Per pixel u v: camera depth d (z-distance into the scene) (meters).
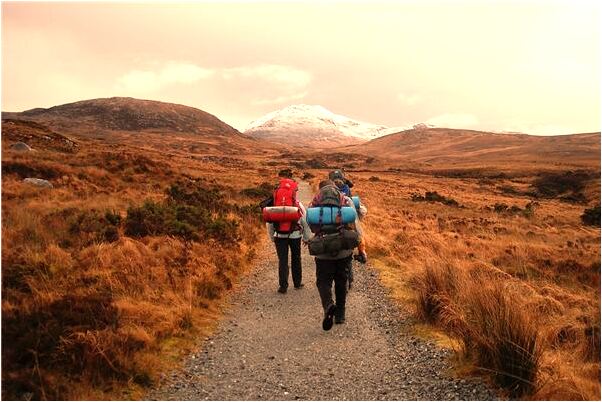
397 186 70.44
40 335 4.93
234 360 5.59
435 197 48.03
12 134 40.03
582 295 10.03
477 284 6.68
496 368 4.77
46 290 6.52
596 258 14.70
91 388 4.50
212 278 8.34
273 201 8.55
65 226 10.80
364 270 10.48
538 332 5.29
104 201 17.09
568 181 94.12
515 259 13.30
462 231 21.45
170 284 7.63
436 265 8.25
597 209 36.28
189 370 5.25
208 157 132.38
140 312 6.30
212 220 12.71
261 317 7.21
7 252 7.80
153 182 28.61
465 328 5.65
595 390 4.65
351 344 6.15
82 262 8.02
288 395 4.73
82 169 25.64
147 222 10.86
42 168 23.00
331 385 4.96
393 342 6.22
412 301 7.84
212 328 6.62
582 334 6.75
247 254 11.24
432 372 5.20
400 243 13.70
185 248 9.51
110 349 4.97
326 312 6.17
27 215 11.11
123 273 7.65
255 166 110.56
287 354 5.81
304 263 11.16
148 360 5.14
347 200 6.89
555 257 14.57
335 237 6.32
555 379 4.75
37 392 4.25
